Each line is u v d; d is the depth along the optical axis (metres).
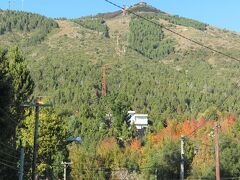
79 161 98.88
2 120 37.34
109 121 145.00
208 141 88.50
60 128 65.50
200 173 82.69
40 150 63.38
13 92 39.44
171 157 87.19
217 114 130.38
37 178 62.94
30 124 59.97
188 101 179.62
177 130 119.50
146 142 115.56
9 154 44.03
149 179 89.62
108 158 102.25
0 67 41.28
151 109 179.50
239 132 93.75
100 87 197.12
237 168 77.75
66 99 176.50
